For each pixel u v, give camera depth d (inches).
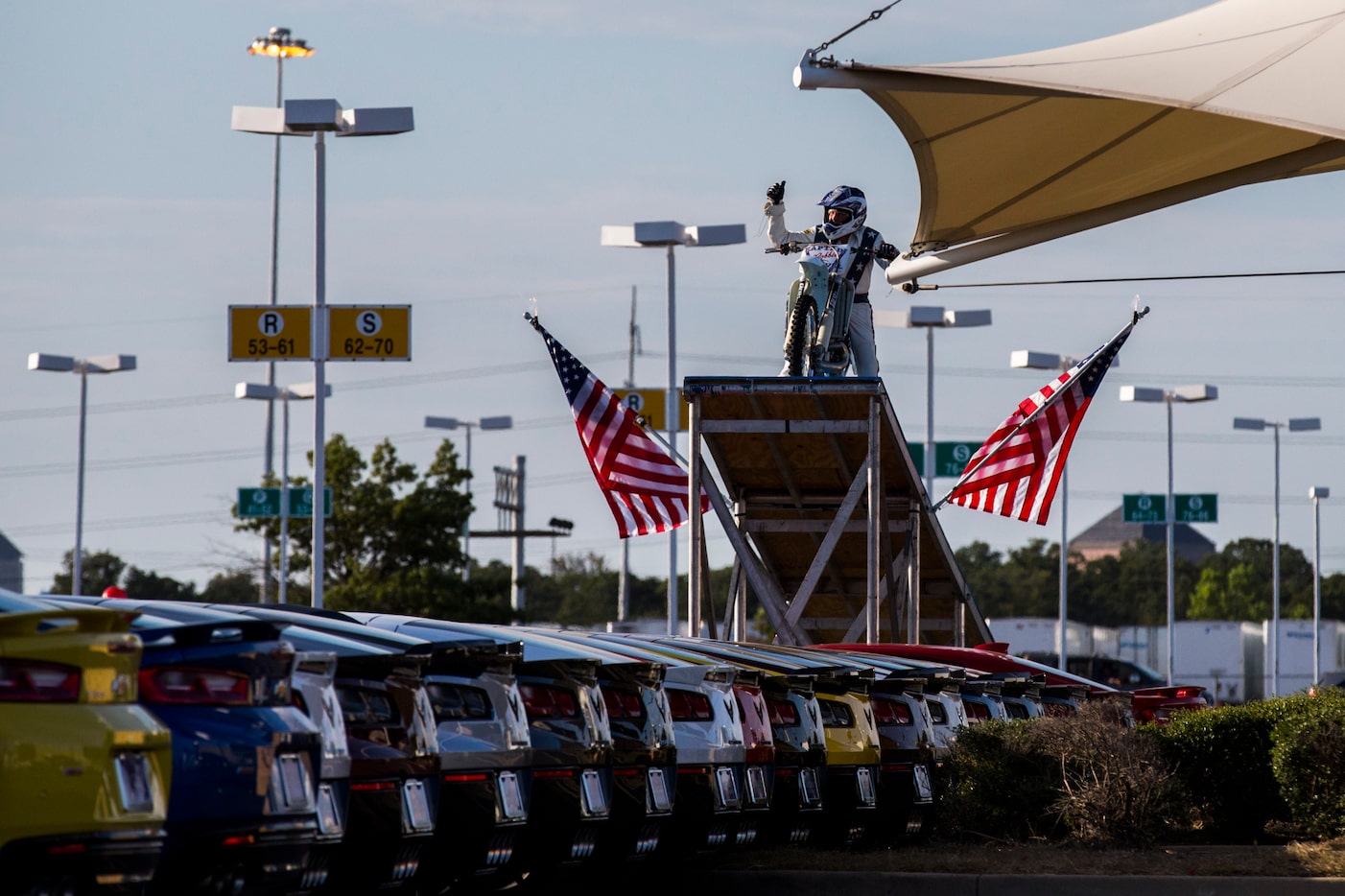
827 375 1673.2
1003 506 1818.4
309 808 594.6
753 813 908.6
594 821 780.0
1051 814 1093.1
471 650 717.3
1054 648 5812.0
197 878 557.0
